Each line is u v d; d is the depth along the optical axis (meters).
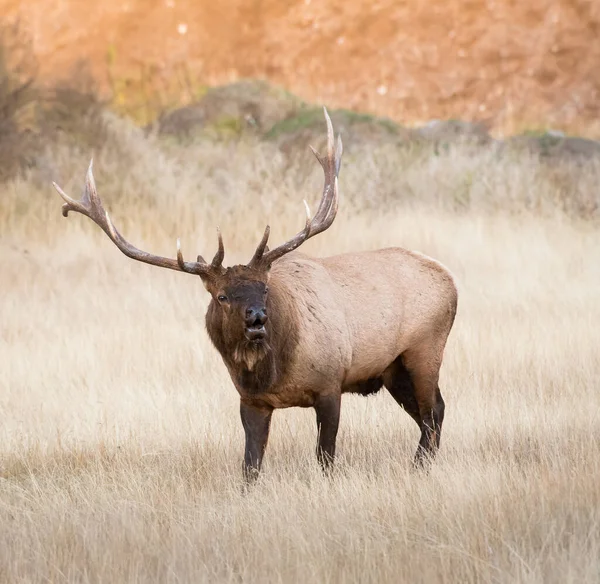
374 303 26.03
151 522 21.16
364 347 25.70
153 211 55.06
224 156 64.50
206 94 77.31
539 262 49.97
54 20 106.94
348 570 18.00
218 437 27.30
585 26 107.44
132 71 101.06
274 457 26.44
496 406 28.58
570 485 21.03
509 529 19.28
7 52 63.28
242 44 108.75
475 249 52.22
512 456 24.55
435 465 23.94
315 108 75.31
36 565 19.03
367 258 26.94
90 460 26.39
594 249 52.81
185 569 18.50
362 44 108.25
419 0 110.44
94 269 47.84
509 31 107.31
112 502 22.41
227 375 33.12
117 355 35.53
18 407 30.58
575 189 65.44
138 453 26.55
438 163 66.31
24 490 23.75
